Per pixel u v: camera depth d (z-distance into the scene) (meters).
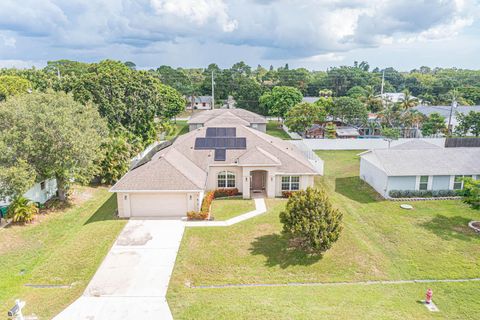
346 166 41.97
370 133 65.69
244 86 94.25
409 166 30.62
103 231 23.28
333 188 33.66
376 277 18.58
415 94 127.81
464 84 120.31
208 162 31.05
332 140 51.34
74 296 16.47
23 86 46.81
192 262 19.58
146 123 48.12
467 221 25.47
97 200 30.84
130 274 18.33
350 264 19.64
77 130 26.55
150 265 19.20
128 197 25.62
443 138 51.56
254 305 15.38
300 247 21.12
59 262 19.45
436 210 27.64
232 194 30.83
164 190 25.17
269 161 29.78
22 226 24.55
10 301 15.91
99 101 40.53
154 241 21.97
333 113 67.75
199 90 117.75
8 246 21.70
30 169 24.62
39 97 28.80
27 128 24.95
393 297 16.62
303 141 51.22
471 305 16.06
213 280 18.05
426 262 19.98
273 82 128.12
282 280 18.22
